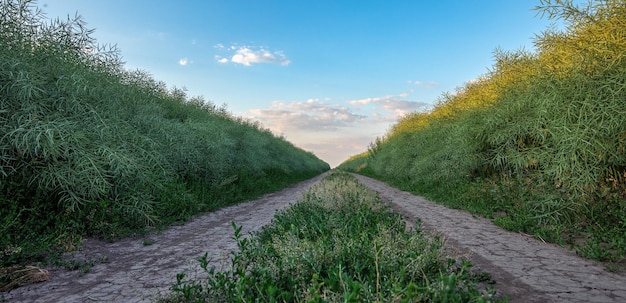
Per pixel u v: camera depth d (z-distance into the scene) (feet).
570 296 9.61
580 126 20.45
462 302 7.54
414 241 11.23
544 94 23.47
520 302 9.16
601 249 14.96
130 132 24.77
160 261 14.73
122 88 27.04
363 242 11.17
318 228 14.46
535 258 13.78
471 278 10.64
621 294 9.79
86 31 22.45
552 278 11.21
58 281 12.30
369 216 17.80
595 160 20.03
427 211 27.86
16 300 10.55
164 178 27.86
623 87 18.71
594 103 19.84
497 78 36.76
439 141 50.21
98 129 20.86
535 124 25.86
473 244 16.19
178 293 8.87
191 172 36.55
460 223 22.11
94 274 13.08
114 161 20.53
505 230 19.99
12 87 17.44
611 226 17.78
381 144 109.50
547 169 23.47
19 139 17.13
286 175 94.73
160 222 22.80
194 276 12.14
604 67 20.17
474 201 30.12
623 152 20.01
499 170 35.45
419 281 8.95
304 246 10.53
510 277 11.27
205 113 50.31
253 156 58.13
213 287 8.67
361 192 29.19
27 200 18.11
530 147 28.86
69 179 17.93
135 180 22.79
